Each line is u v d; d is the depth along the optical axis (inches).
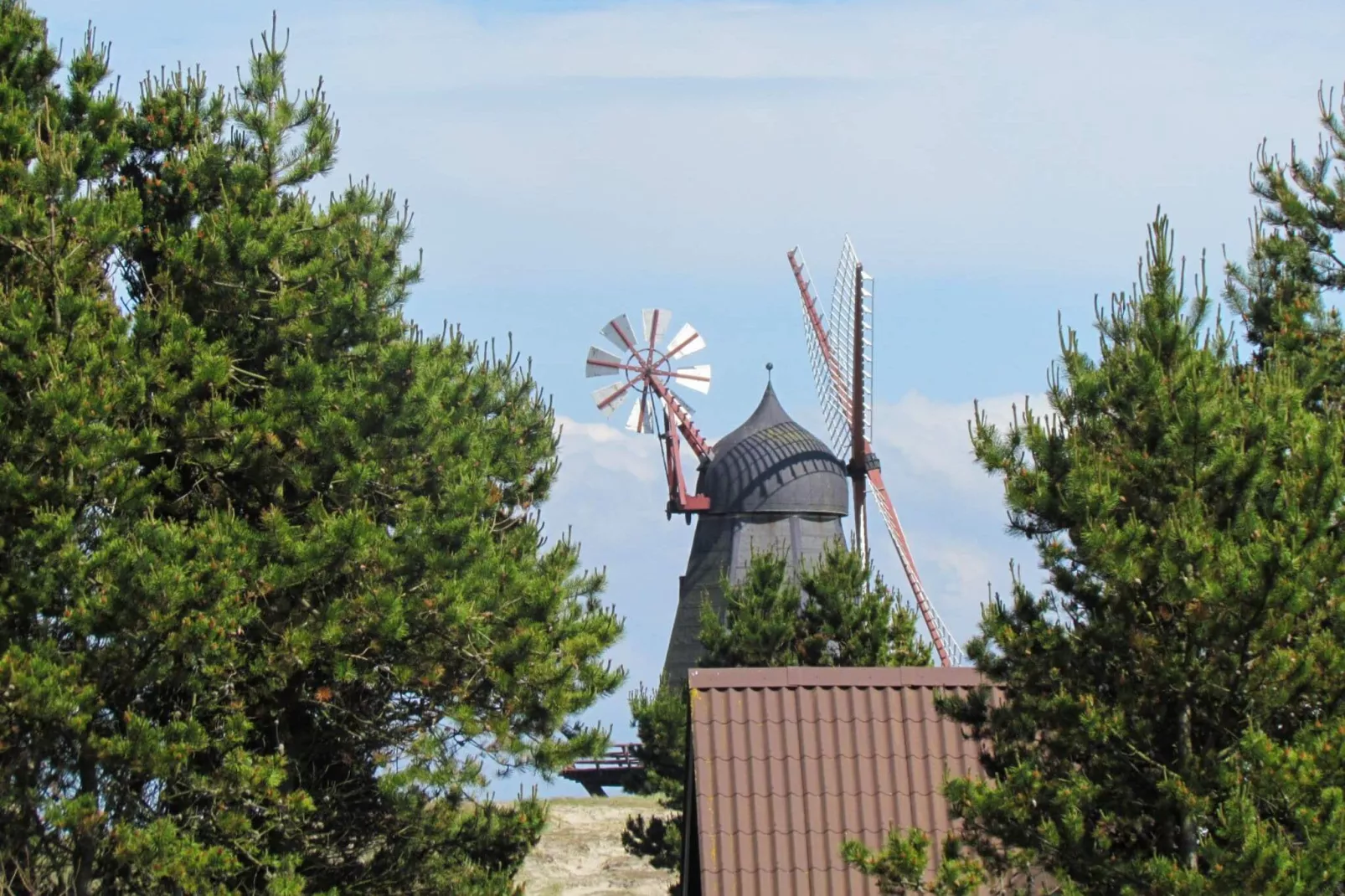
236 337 4650.6
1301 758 2928.2
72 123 4566.9
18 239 4104.3
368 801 4741.6
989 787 3307.1
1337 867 2844.5
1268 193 5226.4
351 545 4308.6
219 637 4025.6
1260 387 3363.7
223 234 4507.9
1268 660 3024.1
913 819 3964.1
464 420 5359.3
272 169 4862.2
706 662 6820.9
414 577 4566.9
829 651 6761.8
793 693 4136.3
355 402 4584.2
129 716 3944.4
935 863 3875.5
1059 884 3216.0
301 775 4532.5
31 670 3779.5
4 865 4077.3
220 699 4325.8
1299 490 3171.8
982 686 3469.5
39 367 3941.9
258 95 4879.4
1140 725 3169.3
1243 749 2967.5
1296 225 5147.6
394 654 4635.8
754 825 3937.0
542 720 4677.7
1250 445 3253.0
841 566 6870.1
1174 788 3019.2
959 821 3927.2
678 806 7106.3
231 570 4106.8
